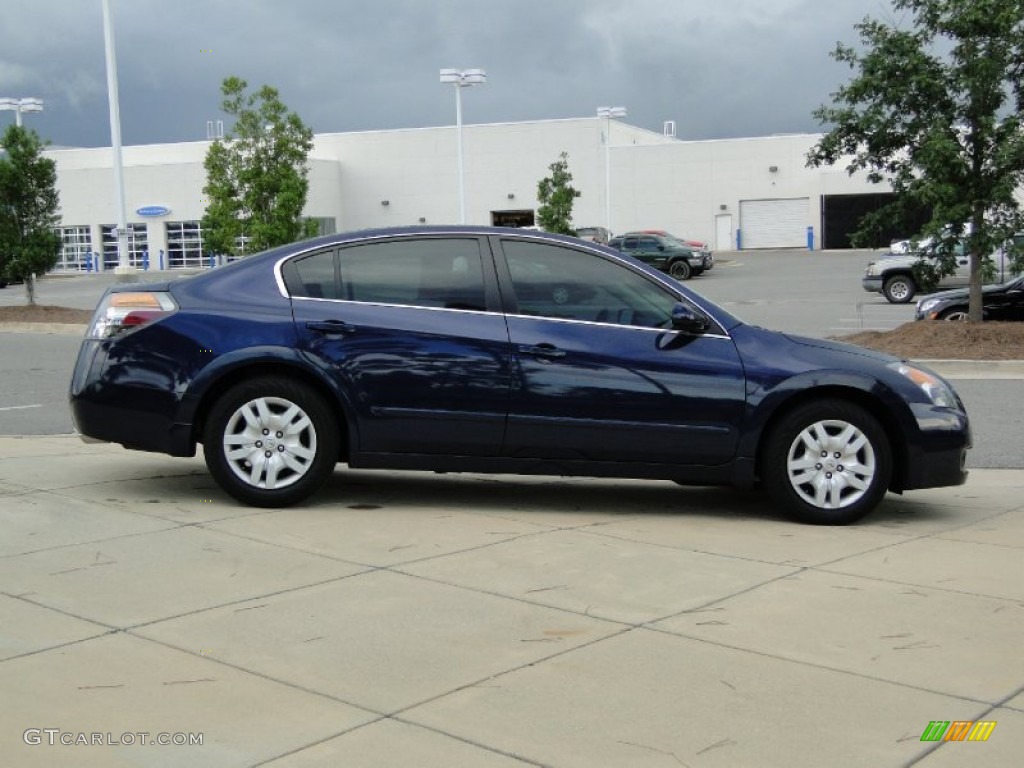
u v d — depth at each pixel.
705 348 6.97
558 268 7.12
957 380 14.79
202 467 8.36
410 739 3.83
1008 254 16.89
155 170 62.62
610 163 62.62
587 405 6.91
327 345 6.93
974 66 16.09
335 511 7.04
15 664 4.43
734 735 3.90
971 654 4.71
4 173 26.33
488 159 63.38
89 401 6.97
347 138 65.06
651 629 4.95
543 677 4.39
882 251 54.81
